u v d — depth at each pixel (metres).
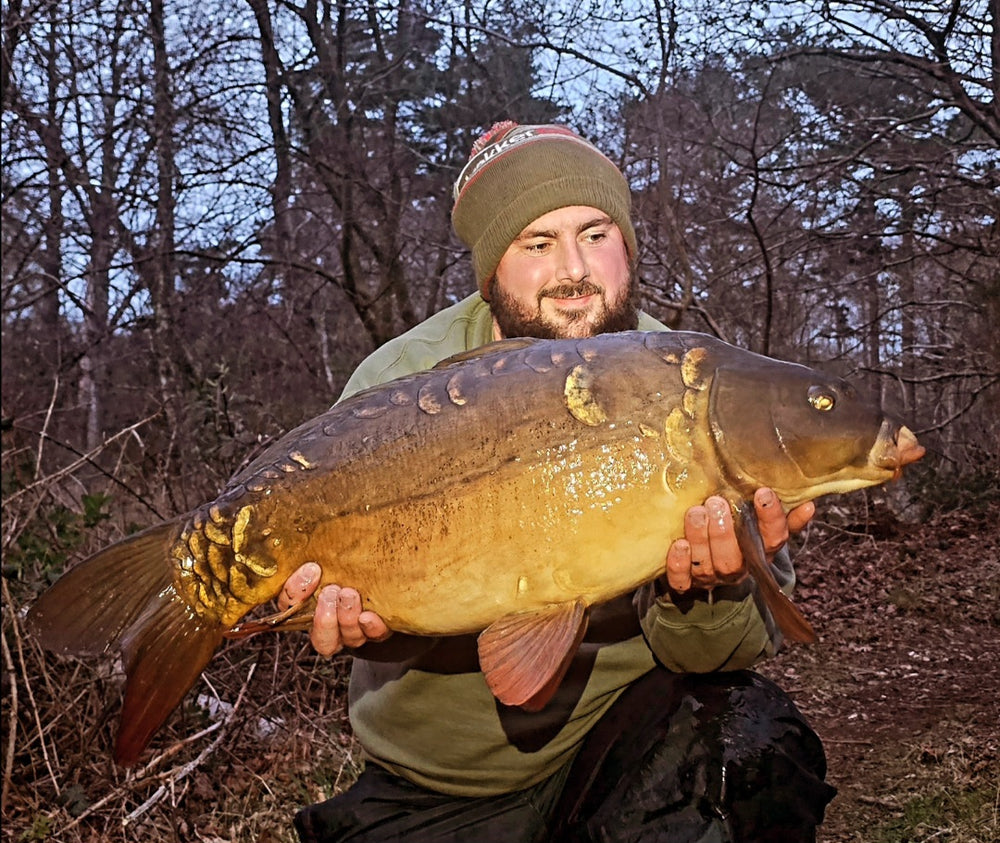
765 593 1.71
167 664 1.90
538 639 1.76
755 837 1.97
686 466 1.75
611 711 2.26
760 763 1.99
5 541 4.04
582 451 1.76
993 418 9.66
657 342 1.83
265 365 11.48
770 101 9.14
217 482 5.49
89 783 3.69
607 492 1.74
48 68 9.86
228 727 3.78
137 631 1.89
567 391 1.79
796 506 1.82
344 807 2.36
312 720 4.23
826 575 6.93
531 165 2.52
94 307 13.33
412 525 1.80
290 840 3.32
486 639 1.78
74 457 8.61
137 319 11.45
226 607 1.90
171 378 10.34
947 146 8.13
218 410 6.46
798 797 2.01
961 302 8.87
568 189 2.50
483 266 2.62
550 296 2.54
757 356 1.81
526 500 1.76
